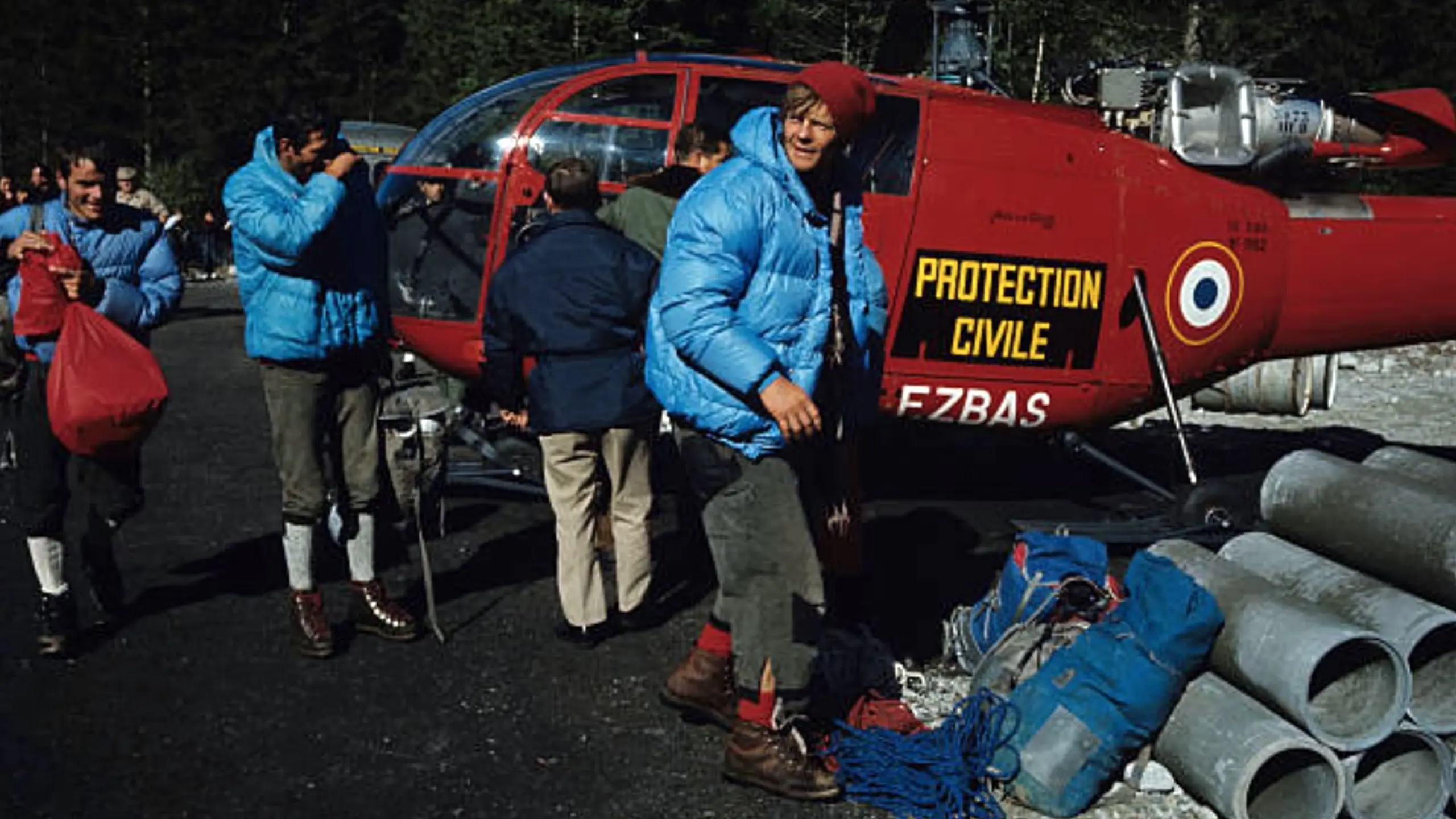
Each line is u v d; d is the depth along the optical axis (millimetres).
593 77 5973
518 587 5094
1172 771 3406
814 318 3143
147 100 38156
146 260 4258
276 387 4066
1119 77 6191
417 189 6129
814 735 3607
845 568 4164
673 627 4676
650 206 4773
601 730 3826
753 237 3012
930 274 5590
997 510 6551
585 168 4250
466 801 3381
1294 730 3158
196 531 5730
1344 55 20438
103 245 4133
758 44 20312
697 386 3115
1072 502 6797
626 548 4477
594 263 4125
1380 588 3537
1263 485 4281
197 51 37906
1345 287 6316
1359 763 3396
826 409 3301
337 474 4363
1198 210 5945
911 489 6953
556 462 4270
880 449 7660
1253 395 7699
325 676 4160
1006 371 5789
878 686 4027
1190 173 6000
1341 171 6516
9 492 6250
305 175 3953
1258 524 5398
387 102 38594
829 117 2977
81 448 3955
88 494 4203
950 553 5707
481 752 3664
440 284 6121
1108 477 7449
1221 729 3234
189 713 3859
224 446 7539
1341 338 6508
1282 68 20719
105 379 3916
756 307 3074
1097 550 4012
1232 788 3127
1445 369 12359
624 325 4180
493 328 4309
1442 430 9359
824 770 3420
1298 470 4164
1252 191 6129
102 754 3584
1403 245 6324
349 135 16391
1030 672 3623
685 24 19859
